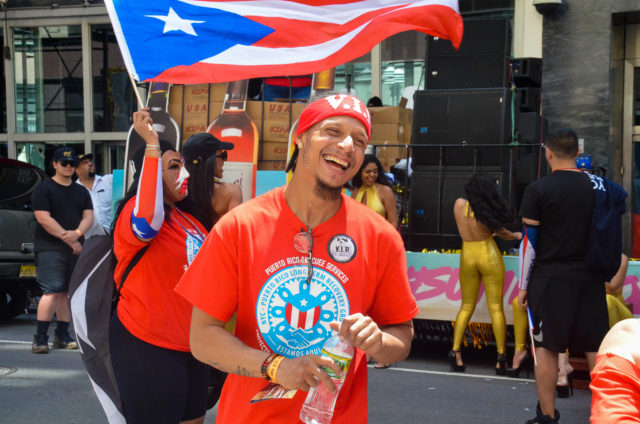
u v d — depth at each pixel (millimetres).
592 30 9984
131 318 3002
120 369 2996
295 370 1828
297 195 2006
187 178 3184
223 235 1981
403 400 5383
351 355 1842
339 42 4238
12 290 9055
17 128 13891
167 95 8039
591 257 4199
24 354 6945
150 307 2992
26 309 9539
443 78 7578
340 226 2020
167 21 3943
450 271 6695
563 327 4219
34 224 9172
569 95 10125
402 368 6531
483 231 6230
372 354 1882
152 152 2918
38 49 13672
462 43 7500
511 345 6953
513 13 10461
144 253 3021
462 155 7215
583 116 10055
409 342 2107
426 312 6770
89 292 3082
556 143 4395
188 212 3291
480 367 6617
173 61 3955
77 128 13625
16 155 13922
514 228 6719
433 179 7324
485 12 10609
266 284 1974
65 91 13617
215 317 1987
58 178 7402
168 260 3037
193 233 3160
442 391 5680
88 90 13461
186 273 2016
